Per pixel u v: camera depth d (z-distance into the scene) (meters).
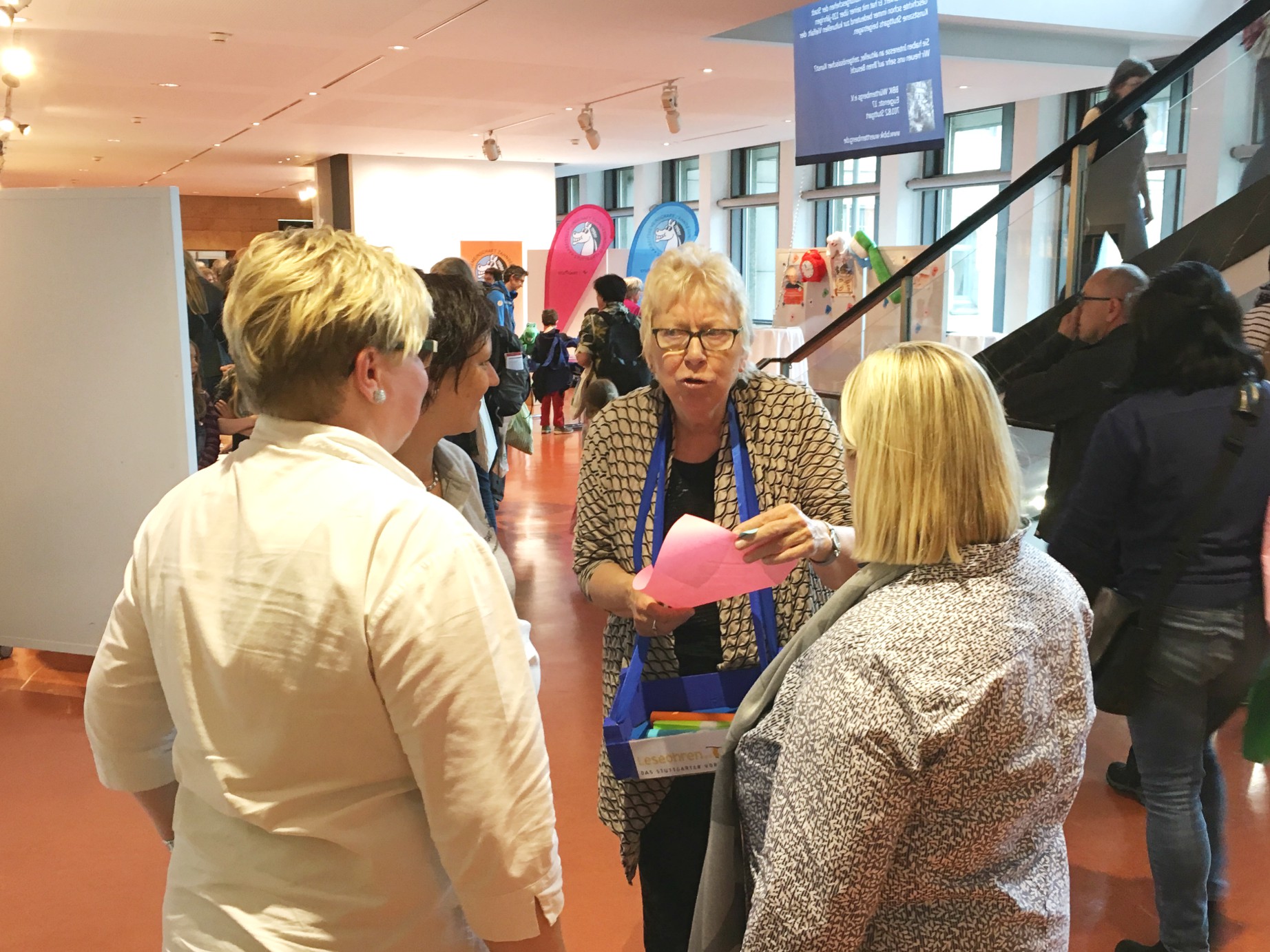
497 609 1.03
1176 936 2.07
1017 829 1.08
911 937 1.10
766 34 7.73
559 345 10.67
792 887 1.04
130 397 3.88
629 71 8.74
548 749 3.46
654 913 1.74
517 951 1.04
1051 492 3.42
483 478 3.01
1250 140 3.30
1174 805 2.04
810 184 14.06
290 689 0.98
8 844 2.90
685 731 1.58
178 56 7.96
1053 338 3.44
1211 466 1.91
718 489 1.71
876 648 1.04
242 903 1.01
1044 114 10.56
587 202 19.55
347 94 9.80
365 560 0.97
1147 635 1.98
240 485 1.04
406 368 1.10
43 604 4.18
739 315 1.64
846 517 1.61
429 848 1.05
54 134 12.36
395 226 15.29
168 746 1.21
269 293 1.02
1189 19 8.48
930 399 1.10
